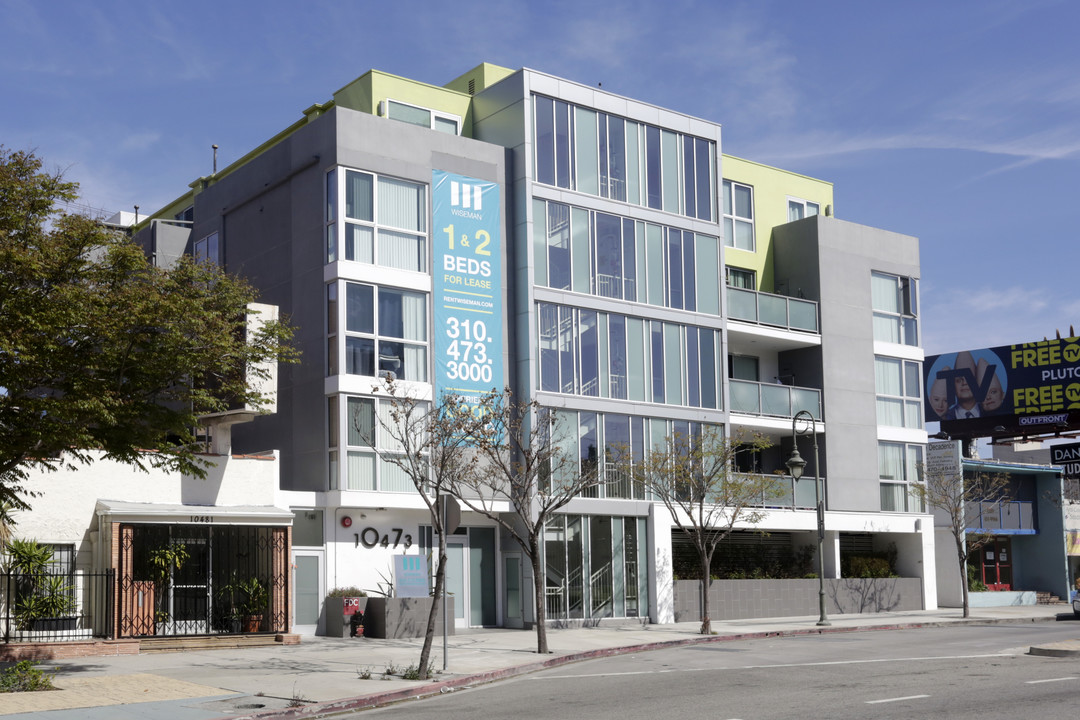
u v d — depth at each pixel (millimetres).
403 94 32844
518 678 19578
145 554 25297
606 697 15836
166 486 25672
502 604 31344
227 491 26609
